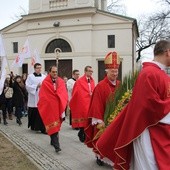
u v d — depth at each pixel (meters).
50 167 6.91
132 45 29.47
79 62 30.48
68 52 30.88
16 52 33.50
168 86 3.61
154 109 3.51
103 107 6.36
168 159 3.50
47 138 10.26
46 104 8.23
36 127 11.35
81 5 30.69
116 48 29.77
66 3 31.25
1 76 10.93
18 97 12.97
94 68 30.36
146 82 3.57
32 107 11.54
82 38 30.44
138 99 3.60
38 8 32.06
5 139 9.99
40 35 31.94
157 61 3.75
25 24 32.94
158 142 3.55
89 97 9.54
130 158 3.88
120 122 4.00
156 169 3.55
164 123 3.57
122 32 29.59
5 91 14.28
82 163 7.21
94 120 6.33
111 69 6.39
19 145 9.11
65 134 10.99
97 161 7.01
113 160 4.12
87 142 6.82
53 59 31.42
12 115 15.45
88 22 30.16
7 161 7.36
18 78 13.14
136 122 3.60
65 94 8.55
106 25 29.95
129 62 29.48
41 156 7.86
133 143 3.75
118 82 6.50
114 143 4.06
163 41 3.74
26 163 7.20
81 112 9.42
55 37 31.33
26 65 31.83
